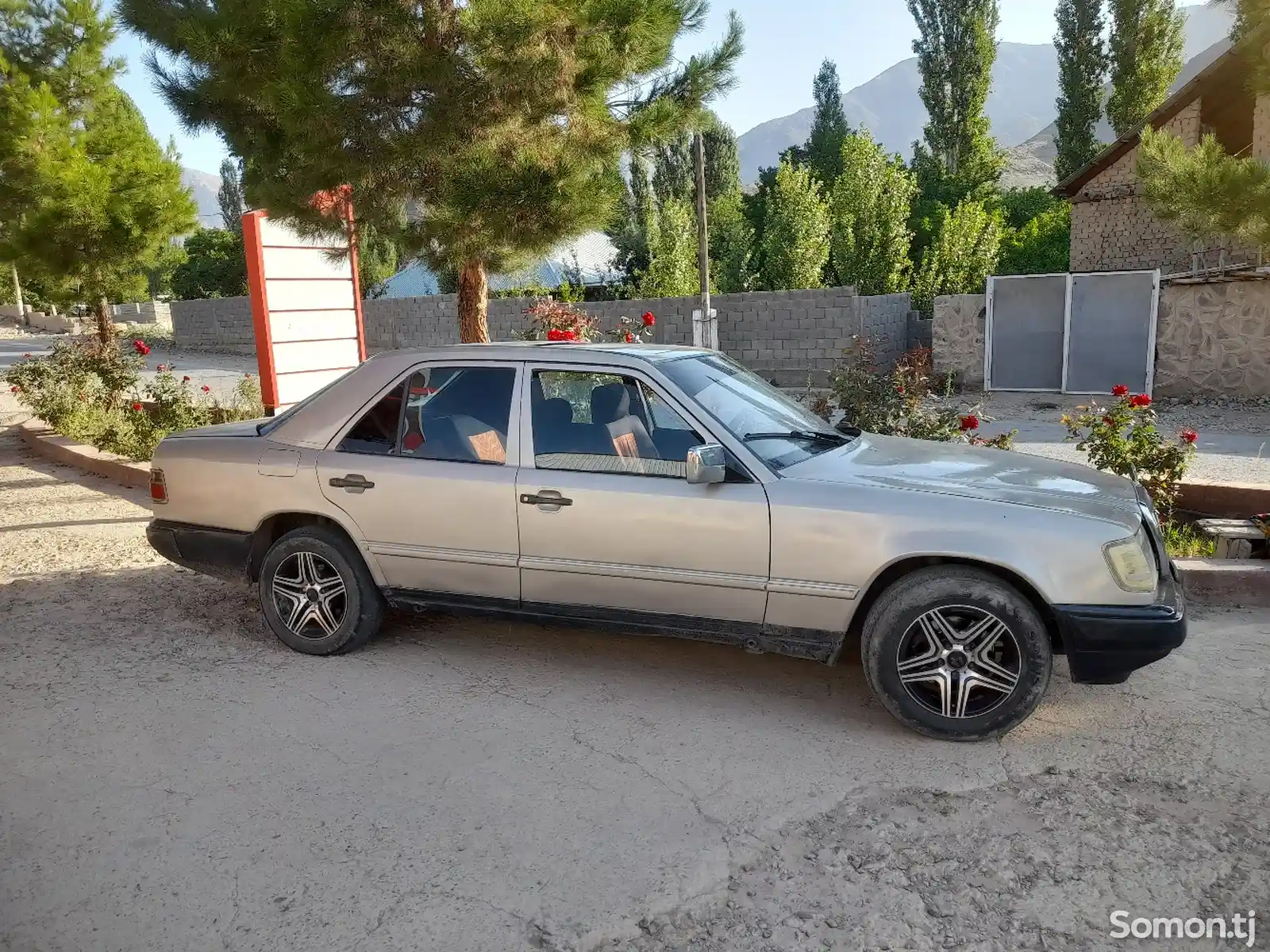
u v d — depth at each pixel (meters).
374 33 6.70
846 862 3.30
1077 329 16.98
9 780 3.95
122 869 3.32
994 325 17.80
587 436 4.74
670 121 7.58
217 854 3.40
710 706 4.59
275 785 3.87
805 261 29.56
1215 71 18.53
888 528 4.11
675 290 29.48
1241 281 15.45
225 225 78.62
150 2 8.33
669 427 4.64
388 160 7.14
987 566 4.10
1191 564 5.87
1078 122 41.22
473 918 3.03
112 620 5.99
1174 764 3.91
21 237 13.95
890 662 4.15
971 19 40.88
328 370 10.87
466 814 3.63
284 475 5.25
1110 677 4.03
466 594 5.01
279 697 4.77
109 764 4.08
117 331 15.55
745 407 4.90
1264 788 3.71
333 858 3.36
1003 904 3.07
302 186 7.62
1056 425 14.02
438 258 7.80
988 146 42.38
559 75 6.83
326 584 5.29
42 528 8.44
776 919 3.02
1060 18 41.09
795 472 4.43
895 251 29.34
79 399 13.18
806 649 4.38
